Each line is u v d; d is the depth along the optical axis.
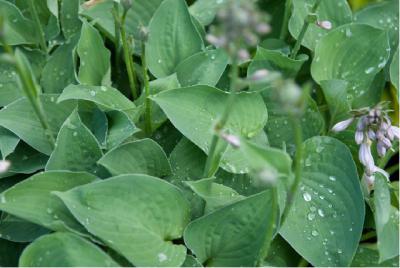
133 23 1.39
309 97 1.28
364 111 1.20
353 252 1.18
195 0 1.46
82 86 1.25
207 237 1.16
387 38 1.34
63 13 1.37
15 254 1.21
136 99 1.32
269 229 1.11
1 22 1.04
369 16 1.41
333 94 1.30
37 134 1.24
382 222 1.16
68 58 1.33
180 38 1.34
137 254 1.12
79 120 1.20
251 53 1.40
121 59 1.39
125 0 1.21
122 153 1.20
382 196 1.18
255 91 1.25
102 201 1.13
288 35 1.42
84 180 1.17
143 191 1.15
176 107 1.22
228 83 1.35
